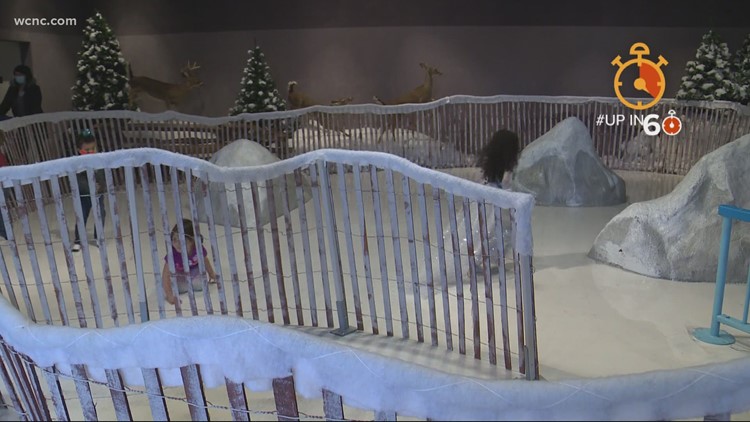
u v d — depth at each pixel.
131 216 3.51
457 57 11.62
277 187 6.91
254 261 5.41
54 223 6.75
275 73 11.96
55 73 10.38
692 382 1.36
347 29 11.71
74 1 10.94
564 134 7.82
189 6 11.74
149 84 11.04
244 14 11.75
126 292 3.61
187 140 9.32
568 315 4.23
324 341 1.52
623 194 7.90
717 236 4.80
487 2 11.36
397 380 1.42
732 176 4.90
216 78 11.98
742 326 3.64
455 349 3.63
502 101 10.02
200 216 6.81
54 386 1.89
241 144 7.51
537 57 11.44
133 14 11.75
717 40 9.58
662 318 4.14
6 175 3.36
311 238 6.11
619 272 5.07
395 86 11.86
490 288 3.32
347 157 3.55
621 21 11.08
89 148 5.93
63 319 3.65
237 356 1.57
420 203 3.46
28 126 7.61
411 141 10.18
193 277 4.67
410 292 4.56
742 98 9.48
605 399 1.33
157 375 1.73
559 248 5.84
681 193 5.00
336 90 11.96
